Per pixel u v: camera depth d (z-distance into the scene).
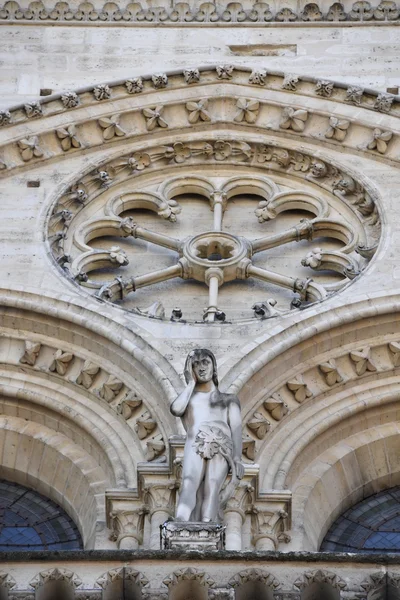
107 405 40.06
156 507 36.94
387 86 47.03
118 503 37.38
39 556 31.48
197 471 34.22
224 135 46.62
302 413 39.94
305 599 31.20
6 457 40.41
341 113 46.25
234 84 47.22
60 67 47.53
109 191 45.84
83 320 40.78
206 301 43.31
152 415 39.09
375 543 39.12
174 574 31.17
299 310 41.19
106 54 47.88
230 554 31.45
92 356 40.81
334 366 40.56
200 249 44.34
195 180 46.28
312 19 48.50
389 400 40.56
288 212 45.88
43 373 41.03
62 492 39.72
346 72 47.34
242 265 43.56
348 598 31.06
